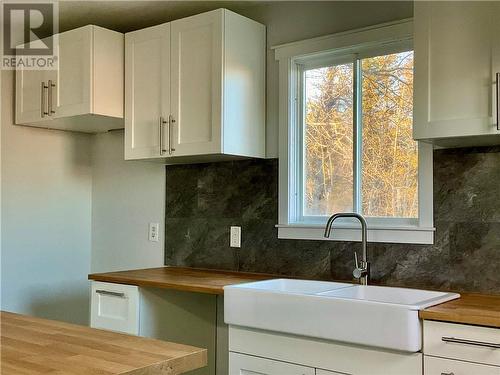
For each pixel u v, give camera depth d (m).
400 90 2.76
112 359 1.35
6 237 3.59
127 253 3.81
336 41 2.90
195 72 3.00
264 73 3.16
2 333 1.62
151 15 3.39
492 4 2.13
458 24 2.21
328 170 2.99
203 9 3.28
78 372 1.25
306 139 3.08
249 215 3.20
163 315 2.98
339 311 2.12
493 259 2.40
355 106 2.90
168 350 1.43
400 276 2.65
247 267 3.19
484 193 2.44
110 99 3.29
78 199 3.98
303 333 2.21
